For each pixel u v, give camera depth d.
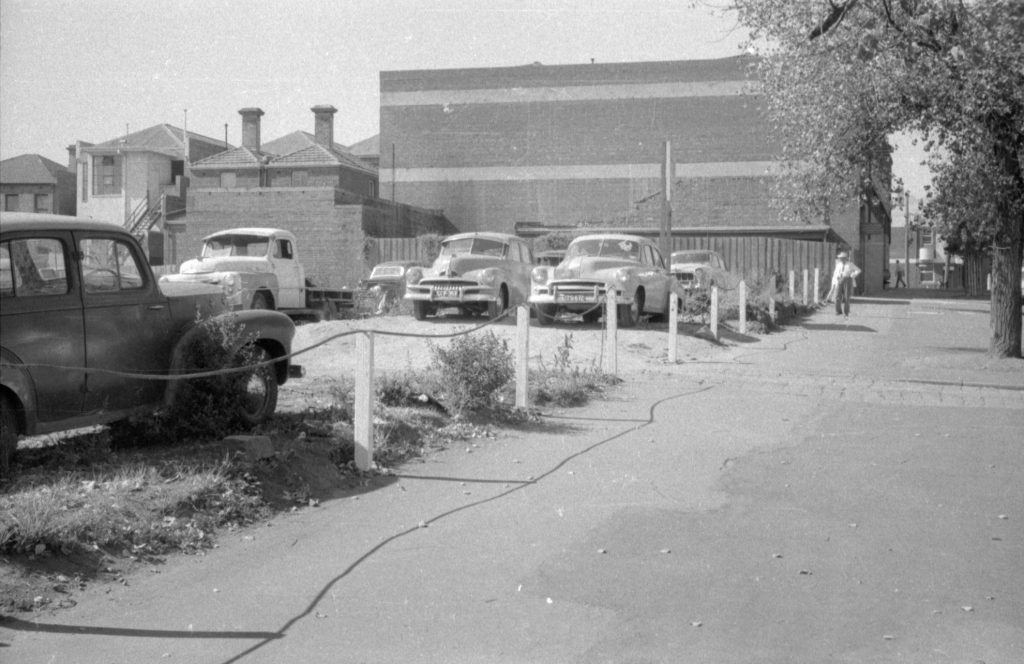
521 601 5.39
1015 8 16.30
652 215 51.66
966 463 9.16
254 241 22.06
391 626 5.01
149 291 8.30
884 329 26.28
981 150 16.55
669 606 5.35
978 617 5.26
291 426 9.03
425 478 8.31
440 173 53.66
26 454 7.70
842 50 16.95
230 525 6.75
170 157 56.91
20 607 5.14
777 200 18.77
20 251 7.34
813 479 8.45
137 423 8.46
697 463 9.02
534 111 52.78
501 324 20.56
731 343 21.02
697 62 51.16
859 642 4.88
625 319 21.00
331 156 52.97
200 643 4.77
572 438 10.18
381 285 28.41
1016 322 17.72
